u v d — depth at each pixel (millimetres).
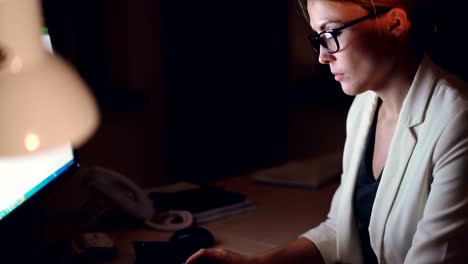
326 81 3199
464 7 1701
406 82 1125
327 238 1271
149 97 2648
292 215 1533
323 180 1854
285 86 3207
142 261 1172
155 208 1535
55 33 2221
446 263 973
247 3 2910
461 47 1726
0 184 1021
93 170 1473
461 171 981
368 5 1030
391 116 1207
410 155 1093
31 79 759
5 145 732
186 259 1181
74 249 1221
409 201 1073
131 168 2561
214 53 2814
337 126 3229
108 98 2408
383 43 1062
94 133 2344
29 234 1335
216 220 1496
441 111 1051
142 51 2604
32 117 750
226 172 2984
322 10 1058
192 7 2695
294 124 3275
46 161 1220
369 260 1249
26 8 762
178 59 2691
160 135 2717
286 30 3141
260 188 1827
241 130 3014
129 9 2521
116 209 1439
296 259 1222
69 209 1554
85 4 2342
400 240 1098
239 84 2959
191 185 1851
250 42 2965
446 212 979
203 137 2855
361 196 1232
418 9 1075
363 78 1092
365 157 1246
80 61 2342
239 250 1273
